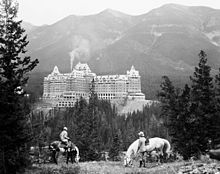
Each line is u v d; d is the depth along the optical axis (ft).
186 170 63.72
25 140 70.95
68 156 96.78
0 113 67.26
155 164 92.38
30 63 71.87
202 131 104.37
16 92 70.13
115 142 253.85
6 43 68.49
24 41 71.31
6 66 68.13
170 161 100.27
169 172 66.49
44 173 74.79
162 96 117.80
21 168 73.61
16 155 70.54
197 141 103.91
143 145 88.58
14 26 70.03
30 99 78.13
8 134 68.39
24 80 71.05
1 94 66.95
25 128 72.69
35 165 88.79
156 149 95.25
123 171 77.00
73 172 76.13
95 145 206.49
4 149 68.64
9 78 68.64
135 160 99.19
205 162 70.23
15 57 70.03
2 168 67.21
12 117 67.10
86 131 203.21
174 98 111.24
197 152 104.42
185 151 105.50
